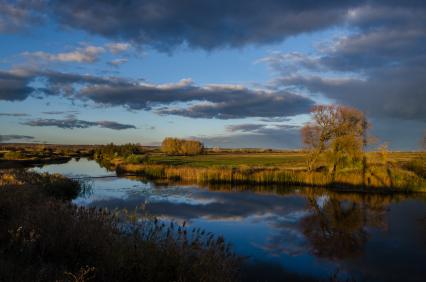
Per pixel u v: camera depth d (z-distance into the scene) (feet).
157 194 115.65
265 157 329.31
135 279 31.50
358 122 147.54
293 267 50.11
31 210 41.73
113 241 34.68
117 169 191.83
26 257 31.22
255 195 118.83
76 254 33.94
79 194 111.34
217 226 73.46
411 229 74.64
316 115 151.43
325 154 151.84
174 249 34.01
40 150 407.64
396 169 142.00
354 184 136.98
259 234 67.97
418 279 47.03
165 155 389.19
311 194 123.85
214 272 31.83
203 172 155.43
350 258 55.06
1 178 80.69
